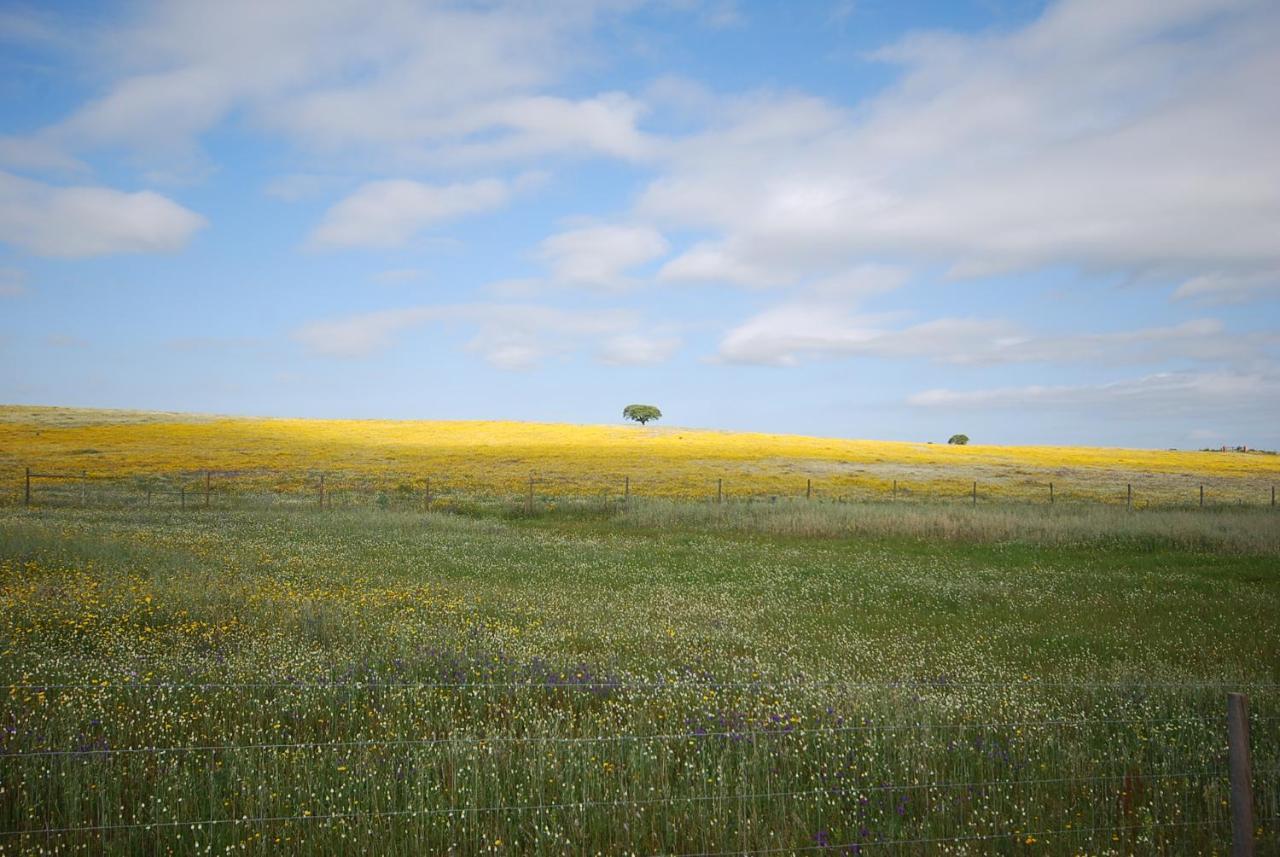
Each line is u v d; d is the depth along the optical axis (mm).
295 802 5891
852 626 14859
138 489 43844
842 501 43688
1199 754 7207
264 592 14367
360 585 16469
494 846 5387
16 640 9812
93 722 7105
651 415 121188
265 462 55719
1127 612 16516
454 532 29438
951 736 7555
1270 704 8906
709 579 20406
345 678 8789
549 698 8711
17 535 18906
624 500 40594
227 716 7574
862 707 8117
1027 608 16891
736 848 5539
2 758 6168
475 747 6668
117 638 10453
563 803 5895
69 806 5641
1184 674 10766
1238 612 16547
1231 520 30719
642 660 11047
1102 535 28391
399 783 6234
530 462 58750
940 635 14211
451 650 10398
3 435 66375
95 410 88500
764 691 8977
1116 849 5758
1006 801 6328
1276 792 6539
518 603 15406
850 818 6020
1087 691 9523
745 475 54375
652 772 6453
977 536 29344
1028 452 78125
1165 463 69312
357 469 53562
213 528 27844
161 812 5609
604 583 19266
